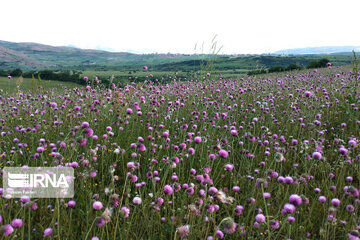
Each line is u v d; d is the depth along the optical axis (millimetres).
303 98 8125
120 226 2834
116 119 5988
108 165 4105
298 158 4492
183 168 3791
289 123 6180
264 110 6762
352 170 3789
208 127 5785
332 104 7027
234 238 2703
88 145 4324
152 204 2902
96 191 3361
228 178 3898
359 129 5523
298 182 3221
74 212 3021
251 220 2807
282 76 16359
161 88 9469
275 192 3562
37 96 8859
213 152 4004
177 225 2639
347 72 15023
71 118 5570
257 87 10906
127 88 7449
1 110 6531
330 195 3291
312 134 5270
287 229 2824
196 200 2758
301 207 3072
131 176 2887
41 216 2896
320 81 11867
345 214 3025
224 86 10227
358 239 2254
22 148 4367
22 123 6238
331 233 2740
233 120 6602
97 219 2246
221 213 3107
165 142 4695
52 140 4895
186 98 8891
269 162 4234
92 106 5793
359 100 7250
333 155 4461
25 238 2578
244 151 4141
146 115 6293
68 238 2564
